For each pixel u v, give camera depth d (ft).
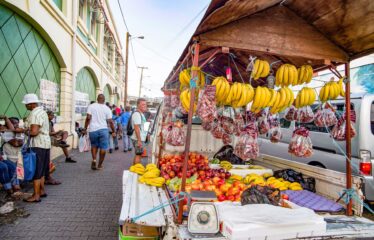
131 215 7.75
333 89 9.76
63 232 11.84
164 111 14.42
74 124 34.50
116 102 91.09
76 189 18.08
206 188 9.33
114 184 19.65
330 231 7.39
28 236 11.33
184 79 9.02
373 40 8.72
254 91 8.96
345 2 7.71
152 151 19.38
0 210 13.80
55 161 26.58
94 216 13.75
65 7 29.25
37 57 23.58
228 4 6.62
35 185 15.29
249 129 10.38
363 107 14.90
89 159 28.53
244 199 8.21
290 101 9.25
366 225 7.99
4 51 17.95
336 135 10.16
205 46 8.34
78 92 37.78
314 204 9.46
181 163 12.81
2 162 15.53
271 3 7.75
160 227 8.49
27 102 14.98
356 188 9.21
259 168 14.16
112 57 72.08
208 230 6.68
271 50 8.41
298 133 10.64
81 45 36.24
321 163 17.39
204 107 7.93
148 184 11.11
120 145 42.93
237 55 11.74
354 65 32.30
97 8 44.27
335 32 8.93
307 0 8.02
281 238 6.64
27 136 15.14
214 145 17.37
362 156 14.46
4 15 17.71
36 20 21.16
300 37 8.84
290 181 11.76
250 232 6.37
